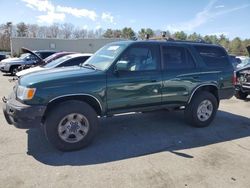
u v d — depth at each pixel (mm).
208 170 4113
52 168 4047
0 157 4379
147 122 6457
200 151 4820
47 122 4527
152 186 3623
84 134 4754
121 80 4957
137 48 5227
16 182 3645
